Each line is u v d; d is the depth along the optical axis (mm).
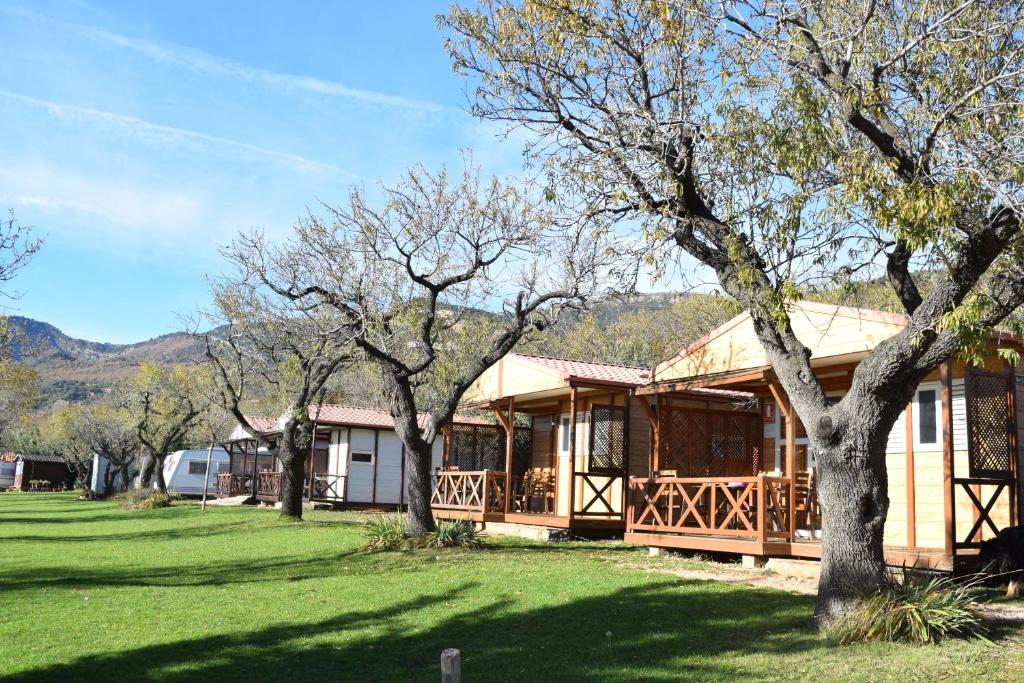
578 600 10805
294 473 24016
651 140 10078
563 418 21422
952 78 9172
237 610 10961
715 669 7668
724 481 13930
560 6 10258
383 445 32812
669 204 9820
